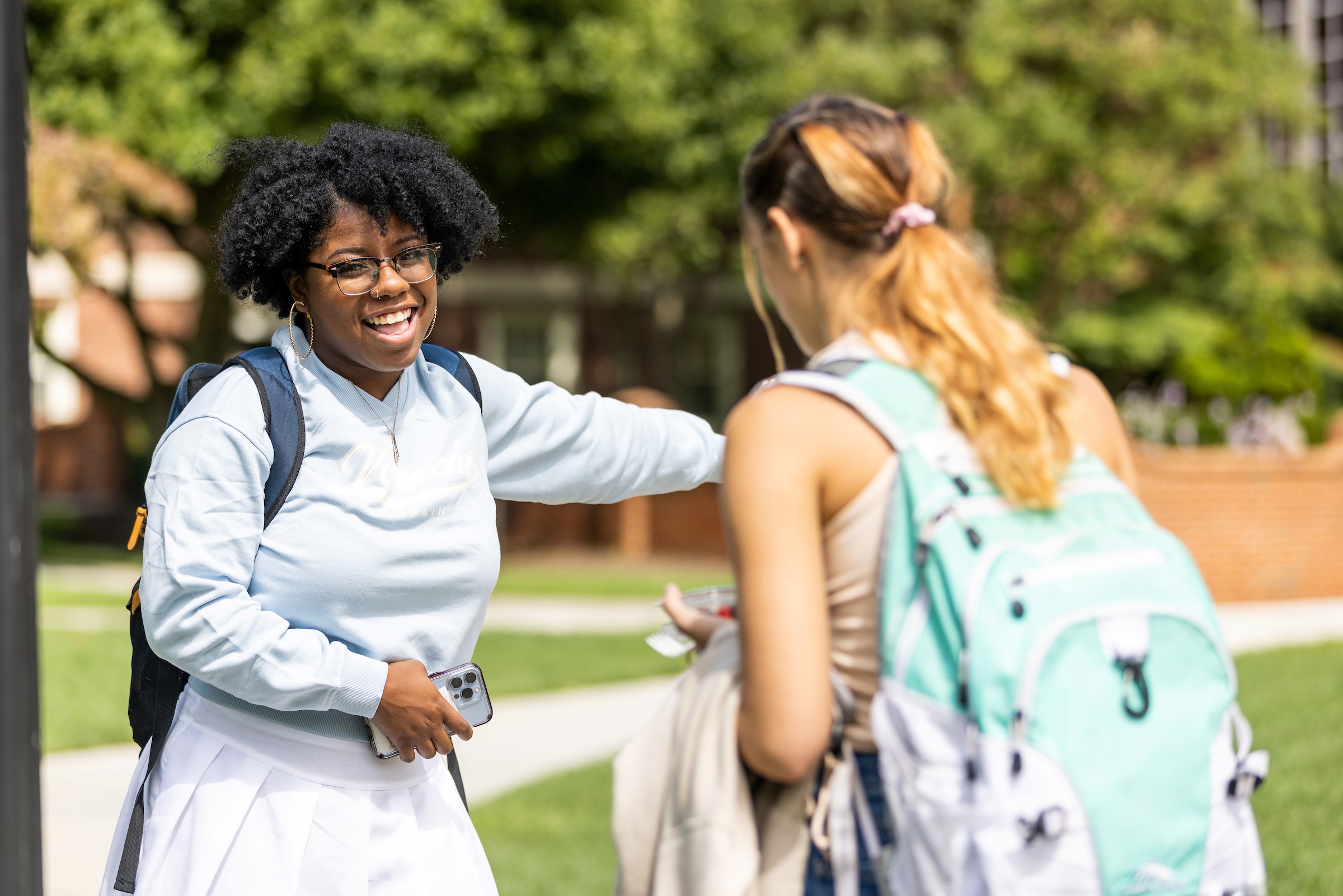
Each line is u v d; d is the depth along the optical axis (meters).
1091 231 23.00
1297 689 9.91
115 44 16.66
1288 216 24.92
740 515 2.38
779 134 2.67
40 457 28.59
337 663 2.99
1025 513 2.36
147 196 20.38
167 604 2.93
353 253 3.07
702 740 2.46
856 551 2.40
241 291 3.23
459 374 3.33
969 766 2.21
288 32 17.27
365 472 3.11
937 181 2.65
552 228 21.41
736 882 2.38
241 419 3.01
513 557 23.73
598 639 14.19
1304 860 6.01
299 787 3.10
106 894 3.17
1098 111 22.45
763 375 27.83
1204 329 24.28
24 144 2.56
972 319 2.50
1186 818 2.22
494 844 7.18
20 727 2.49
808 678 2.30
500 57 18.03
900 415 2.41
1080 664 2.23
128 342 28.50
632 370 26.06
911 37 23.56
